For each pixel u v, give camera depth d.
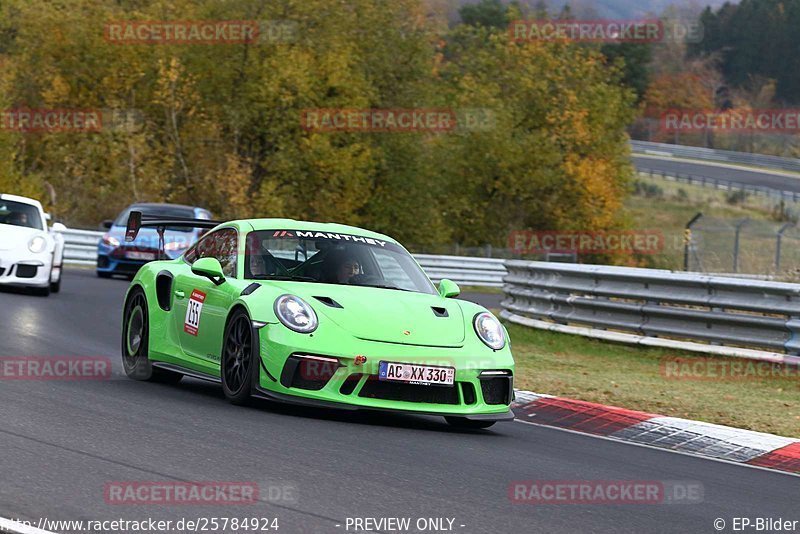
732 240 173.38
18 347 35.66
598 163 164.62
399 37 148.00
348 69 133.88
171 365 29.38
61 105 135.88
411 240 146.62
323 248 28.72
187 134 134.00
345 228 30.30
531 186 160.62
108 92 135.12
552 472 21.41
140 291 31.34
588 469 22.22
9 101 114.00
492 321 27.22
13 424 21.58
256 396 25.16
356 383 24.56
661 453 25.59
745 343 44.00
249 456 20.08
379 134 142.25
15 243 55.12
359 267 28.45
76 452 19.39
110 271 76.31
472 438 24.97
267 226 29.25
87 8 137.12
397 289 28.14
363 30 145.38
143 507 16.08
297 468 19.38
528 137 161.25
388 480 19.05
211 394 28.47
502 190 161.12
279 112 131.38
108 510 15.84
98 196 130.62
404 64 148.12
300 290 26.30
